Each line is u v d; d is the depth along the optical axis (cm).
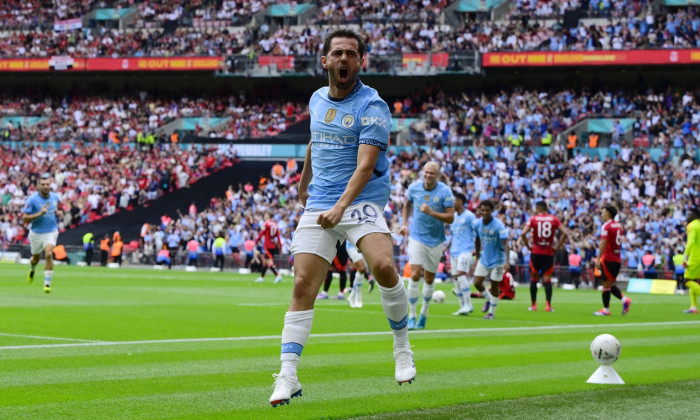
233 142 4962
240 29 5444
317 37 5184
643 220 3719
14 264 3928
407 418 641
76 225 4562
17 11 5778
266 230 3011
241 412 652
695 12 4634
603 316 1900
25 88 5756
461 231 1838
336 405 691
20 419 604
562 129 4588
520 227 3700
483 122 4716
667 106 4575
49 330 1264
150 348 1062
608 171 4141
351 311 1831
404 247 3753
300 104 5316
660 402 738
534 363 1002
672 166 4091
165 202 4650
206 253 4069
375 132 637
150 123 5334
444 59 4766
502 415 661
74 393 721
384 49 5003
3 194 4841
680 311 2164
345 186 652
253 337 1224
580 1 4931
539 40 4769
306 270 643
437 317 1755
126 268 3941
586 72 4944
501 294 2370
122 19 5619
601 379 844
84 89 5650
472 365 974
